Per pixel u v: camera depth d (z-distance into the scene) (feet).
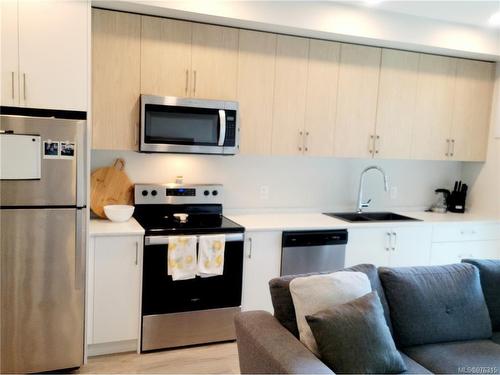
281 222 11.47
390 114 12.73
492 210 14.07
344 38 11.63
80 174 8.54
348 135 12.32
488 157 14.20
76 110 8.72
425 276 8.11
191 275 9.93
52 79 8.52
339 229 11.50
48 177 8.34
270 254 10.87
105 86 9.98
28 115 8.44
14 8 8.18
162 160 11.66
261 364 6.22
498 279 8.79
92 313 9.41
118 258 9.46
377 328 6.43
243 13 10.26
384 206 14.51
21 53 8.29
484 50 12.80
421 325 7.67
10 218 8.18
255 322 6.95
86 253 8.90
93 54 9.80
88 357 9.64
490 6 10.81
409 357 7.34
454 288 8.11
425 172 14.93
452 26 12.30
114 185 11.12
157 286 9.82
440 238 12.80
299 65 11.57
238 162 12.45
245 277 10.69
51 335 8.76
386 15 11.54
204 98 10.77
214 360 9.72
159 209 11.41
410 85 12.87
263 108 11.35
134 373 9.07
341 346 6.09
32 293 8.51
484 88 13.88
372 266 8.02
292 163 13.09
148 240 9.59
